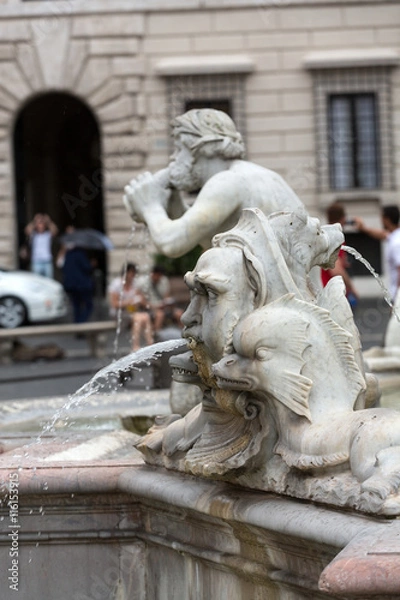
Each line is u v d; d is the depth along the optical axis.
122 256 37.03
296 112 38.91
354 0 38.62
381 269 35.81
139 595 5.29
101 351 21.45
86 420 8.02
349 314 4.39
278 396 4.16
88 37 38.19
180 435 4.87
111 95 38.12
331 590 3.36
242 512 4.25
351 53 38.81
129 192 7.13
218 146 6.94
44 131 43.19
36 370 19.38
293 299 4.27
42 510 5.23
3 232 38.41
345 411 4.12
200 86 38.69
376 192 38.34
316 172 38.72
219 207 6.64
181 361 4.69
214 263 4.40
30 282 29.72
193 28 38.56
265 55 38.78
